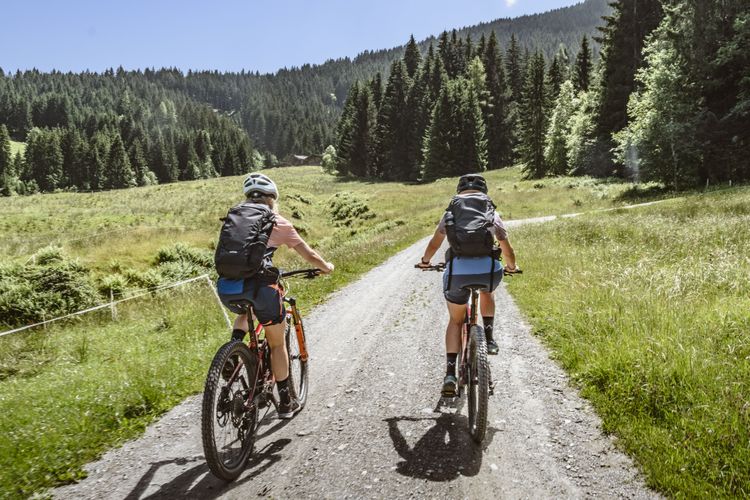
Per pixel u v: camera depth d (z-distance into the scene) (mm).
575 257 10438
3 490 3162
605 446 3434
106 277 13297
